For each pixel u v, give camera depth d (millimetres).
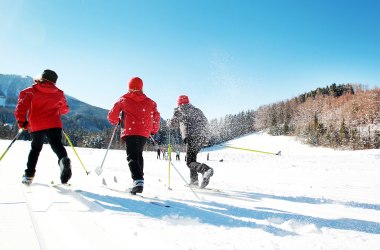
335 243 2256
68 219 2289
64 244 1773
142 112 4270
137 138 4180
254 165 16594
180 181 6449
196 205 3566
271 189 6258
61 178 3979
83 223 2201
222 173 10828
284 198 4875
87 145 90062
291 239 2291
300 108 105500
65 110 4414
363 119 85250
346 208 4129
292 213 3533
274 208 3830
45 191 3461
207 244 1977
